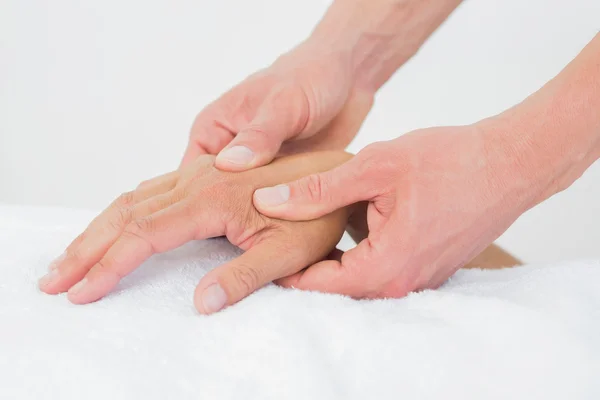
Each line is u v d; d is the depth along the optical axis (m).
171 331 0.48
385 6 0.71
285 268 0.55
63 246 0.57
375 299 0.54
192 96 1.16
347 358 0.46
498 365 0.46
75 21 1.13
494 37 1.07
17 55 1.14
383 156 0.55
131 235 0.53
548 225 0.98
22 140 1.17
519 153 0.56
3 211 0.64
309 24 1.13
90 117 1.16
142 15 1.13
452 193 0.55
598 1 1.02
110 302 0.51
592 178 0.95
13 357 0.45
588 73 0.56
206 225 0.55
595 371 0.46
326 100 0.67
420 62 1.10
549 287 0.52
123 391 0.44
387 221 0.55
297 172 0.60
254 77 0.67
